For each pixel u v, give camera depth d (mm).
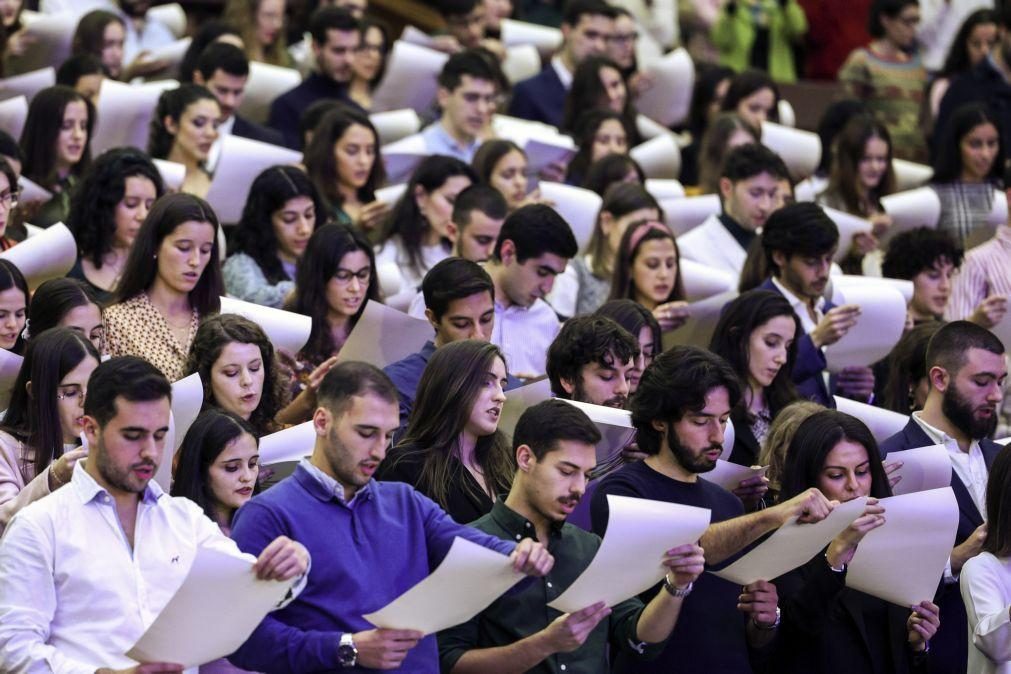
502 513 11664
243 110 23844
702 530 11016
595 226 19359
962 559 13922
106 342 14664
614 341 13430
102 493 10789
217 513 12125
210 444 12062
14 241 17000
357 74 24172
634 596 12133
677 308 16578
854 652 13164
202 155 19656
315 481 11055
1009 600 13125
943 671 14023
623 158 21141
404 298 16609
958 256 19188
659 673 12266
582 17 25547
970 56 26828
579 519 13125
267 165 18531
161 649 9961
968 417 14758
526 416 11633
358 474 10953
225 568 9758
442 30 27375
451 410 12539
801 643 13047
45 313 13688
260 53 25188
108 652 10570
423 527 11297
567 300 18859
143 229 14961
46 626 10547
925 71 27891
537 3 30078
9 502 11273
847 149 22031
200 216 14953
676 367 12438
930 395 15031
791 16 30750
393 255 18797
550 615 11656
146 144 20438
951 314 20000
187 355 14273
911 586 12609
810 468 13039
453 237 18047
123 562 10766
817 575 12656
